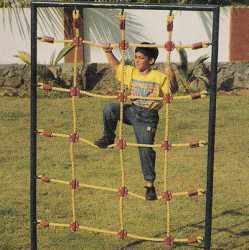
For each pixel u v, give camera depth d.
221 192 10.37
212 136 7.70
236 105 15.97
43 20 17.47
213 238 8.92
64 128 13.69
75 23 7.90
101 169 11.38
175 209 9.75
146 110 8.26
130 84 8.28
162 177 11.02
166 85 8.13
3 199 10.02
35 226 8.22
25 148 12.41
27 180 10.81
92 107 15.57
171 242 8.02
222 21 17.92
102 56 17.75
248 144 12.79
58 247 8.65
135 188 10.53
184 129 13.62
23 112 15.00
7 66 17.56
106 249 8.62
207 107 15.55
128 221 9.38
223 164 11.66
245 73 18.00
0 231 9.02
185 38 17.73
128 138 12.91
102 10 17.48
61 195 10.21
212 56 7.59
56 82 17.48
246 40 18.05
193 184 10.70
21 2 17.59
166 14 17.58
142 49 8.20
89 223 9.30
